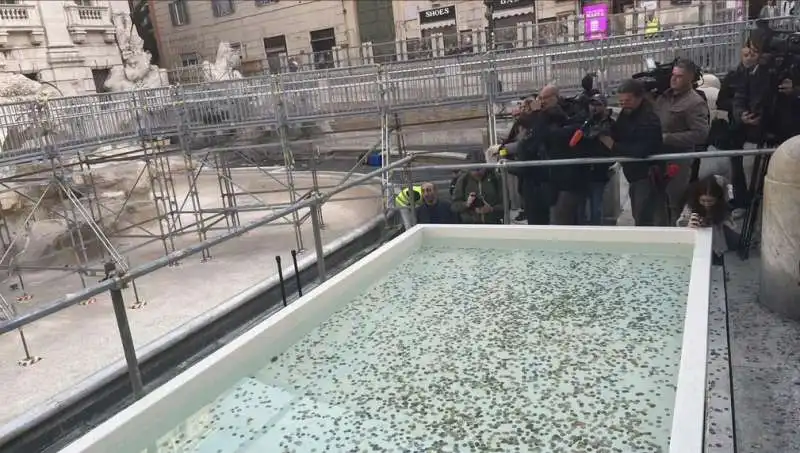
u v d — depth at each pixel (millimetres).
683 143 4953
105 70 20766
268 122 11859
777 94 4934
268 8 30328
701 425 2098
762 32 5039
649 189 5035
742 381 3350
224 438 2529
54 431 6543
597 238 4391
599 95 6281
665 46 9742
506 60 10484
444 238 4863
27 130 10641
